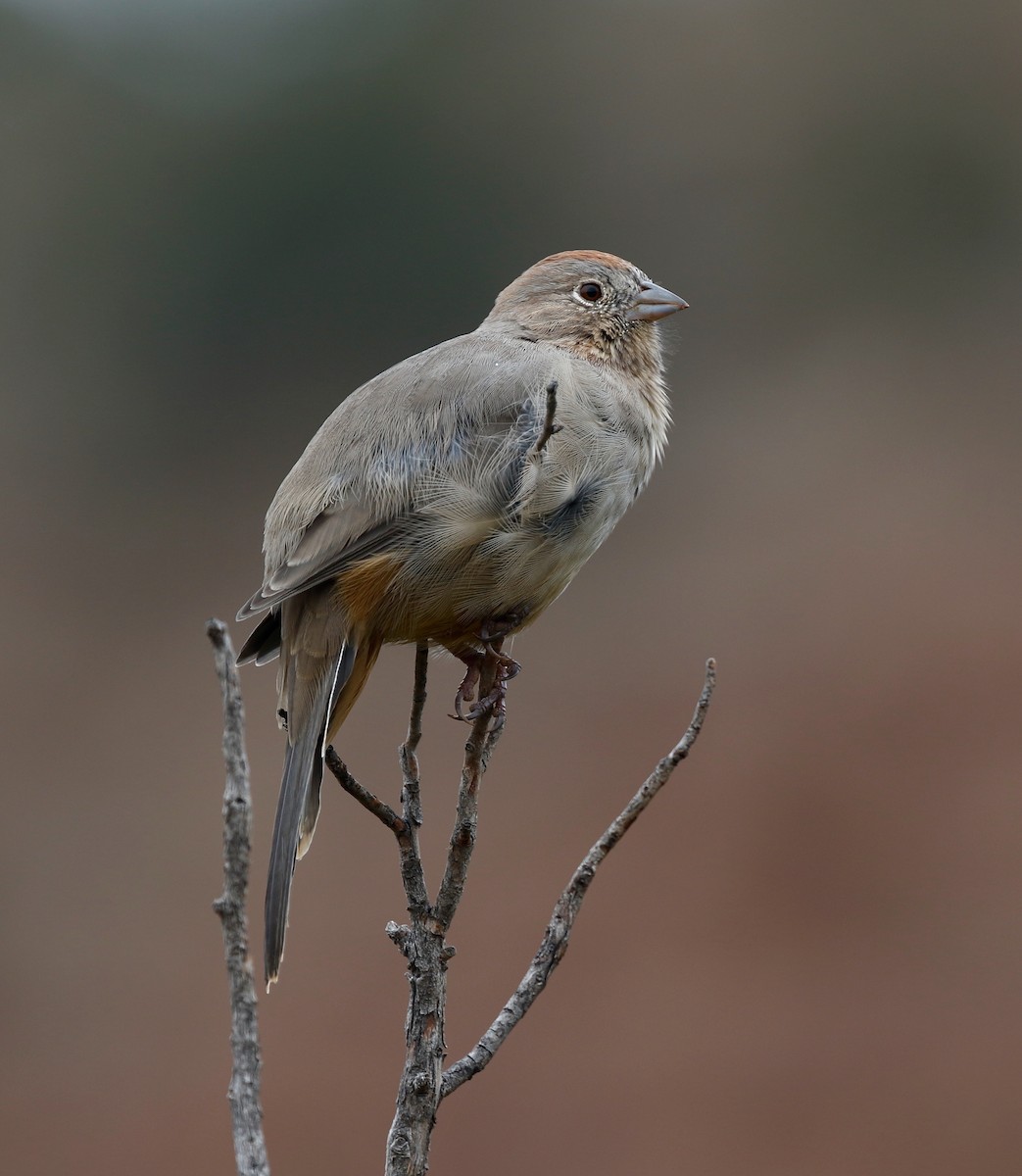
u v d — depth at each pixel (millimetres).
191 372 24172
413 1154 3865
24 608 19781
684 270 23953
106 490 23094
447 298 24219
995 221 23547
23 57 24938
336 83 24250
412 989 3953
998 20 23703
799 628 16125
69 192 24438
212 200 24328
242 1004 3232
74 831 14250
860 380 21734
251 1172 3184
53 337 24312
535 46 24641
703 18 25359
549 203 24281
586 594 18078
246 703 16719
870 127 23828
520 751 14688
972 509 18281
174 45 24875
